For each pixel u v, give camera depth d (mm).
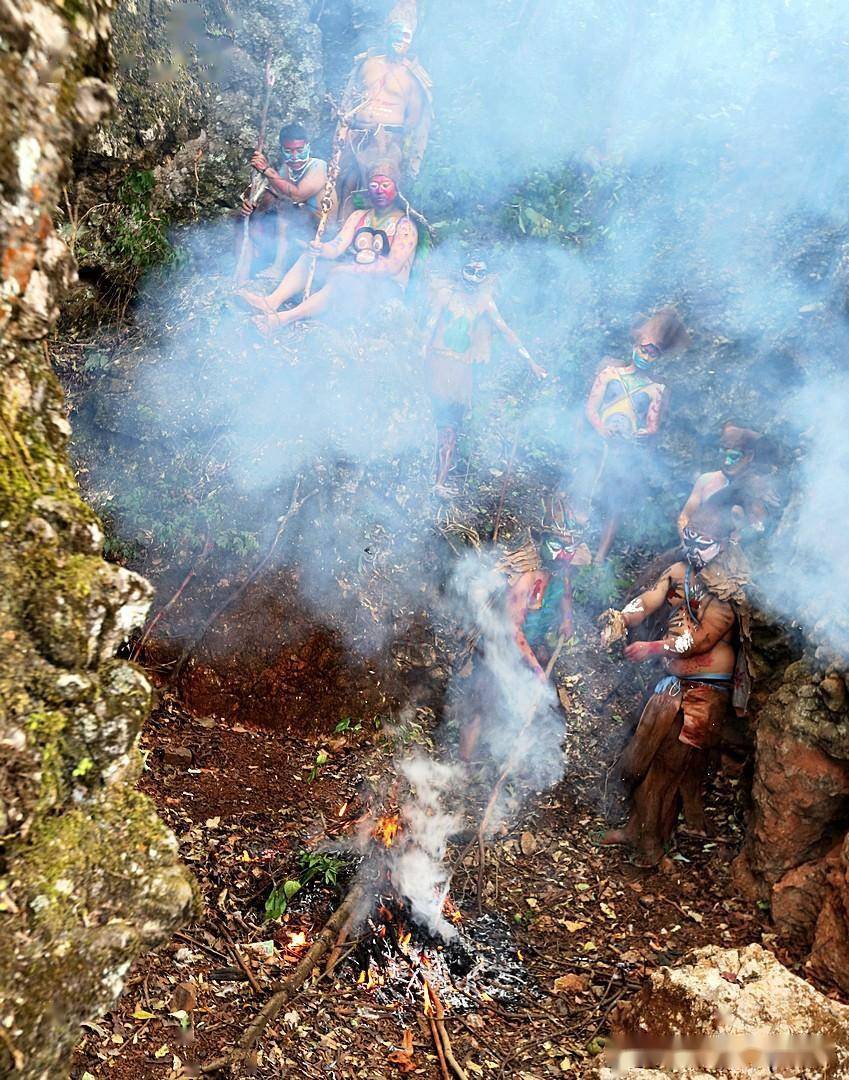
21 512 1844
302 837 6109
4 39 1786
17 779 1758
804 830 5918
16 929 1732
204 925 5328
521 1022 5230
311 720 7078
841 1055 4219
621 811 6855
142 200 7223
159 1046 4473
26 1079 1717
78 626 1840
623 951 5828
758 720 6406
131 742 1924
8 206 1815
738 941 5879
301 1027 4844
